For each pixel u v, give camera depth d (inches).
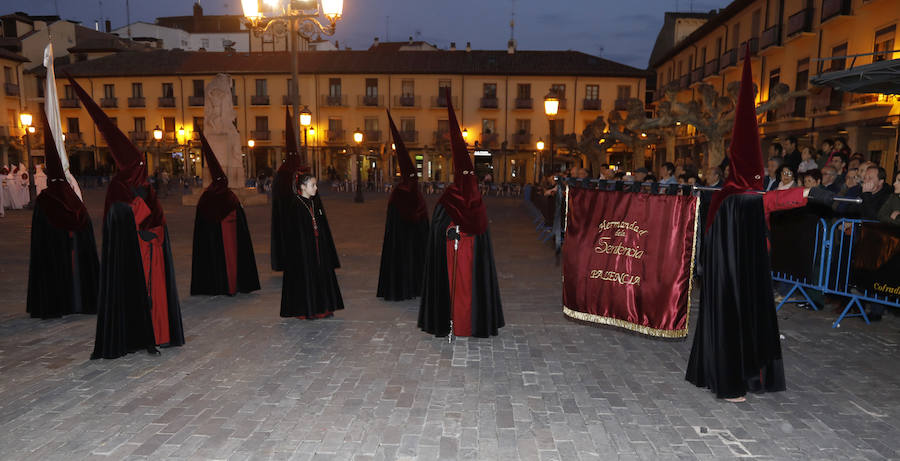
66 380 169.8
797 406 152.6
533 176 1749.5
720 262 155.4
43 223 235.3
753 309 155.6
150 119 1807.3
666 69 1555.1
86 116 1817.2
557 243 293.6
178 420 143.1
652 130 960.3
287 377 172.2
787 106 869.8
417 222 271.9
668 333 195.9
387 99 1744.6
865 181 235.5
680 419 144.8
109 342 185.9
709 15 1521.9
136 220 188.5
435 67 1737.2
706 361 160.6
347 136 1765.5
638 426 140.9
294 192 231.8
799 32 819.4
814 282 239.1
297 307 231.1
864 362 185.5
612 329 209.0
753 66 1009.5
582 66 1743.4
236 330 222.2
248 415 145.8
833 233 229.0
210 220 274.1
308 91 1753.2
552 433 136.8
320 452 127.3
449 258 207.3
